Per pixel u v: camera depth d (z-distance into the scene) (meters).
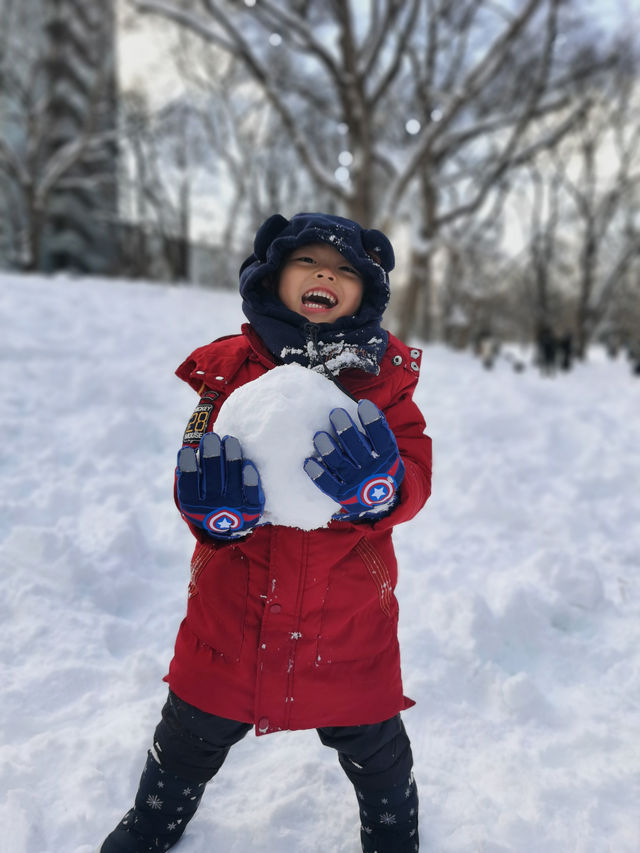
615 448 5.41
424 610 2.75
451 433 5.71
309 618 1.34
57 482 3.89
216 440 1.18
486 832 1.64
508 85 22.09
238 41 19.70
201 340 9.93
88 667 2.22
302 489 1.17
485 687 2.31
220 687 1.34
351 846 1.58
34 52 27.64
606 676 2.43
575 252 35.19
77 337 8.29
